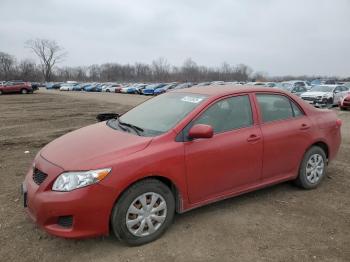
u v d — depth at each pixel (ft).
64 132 35.32
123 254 11.46
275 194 16.47
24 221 13.67
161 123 13.51
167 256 11.34
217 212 14.46
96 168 11.07
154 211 12.14
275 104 15.98
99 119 18.65
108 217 11.30
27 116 51.47
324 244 12.07
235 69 337.93
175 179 12.44
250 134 14.46
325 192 16.83
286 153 15.78
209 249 11.74
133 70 393.29
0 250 11.68
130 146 11.98
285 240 12.31
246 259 11.19
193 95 14.83
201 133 12.31
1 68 361.92
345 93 69.77
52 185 11.16
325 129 17.38
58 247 11.87
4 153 24.72
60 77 401.70
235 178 14.20
